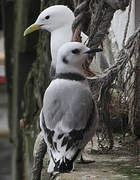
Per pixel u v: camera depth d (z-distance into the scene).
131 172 8.48
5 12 20.70
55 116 7.60
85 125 7.61
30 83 13.71
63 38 9.30
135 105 8.74
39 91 12.63
